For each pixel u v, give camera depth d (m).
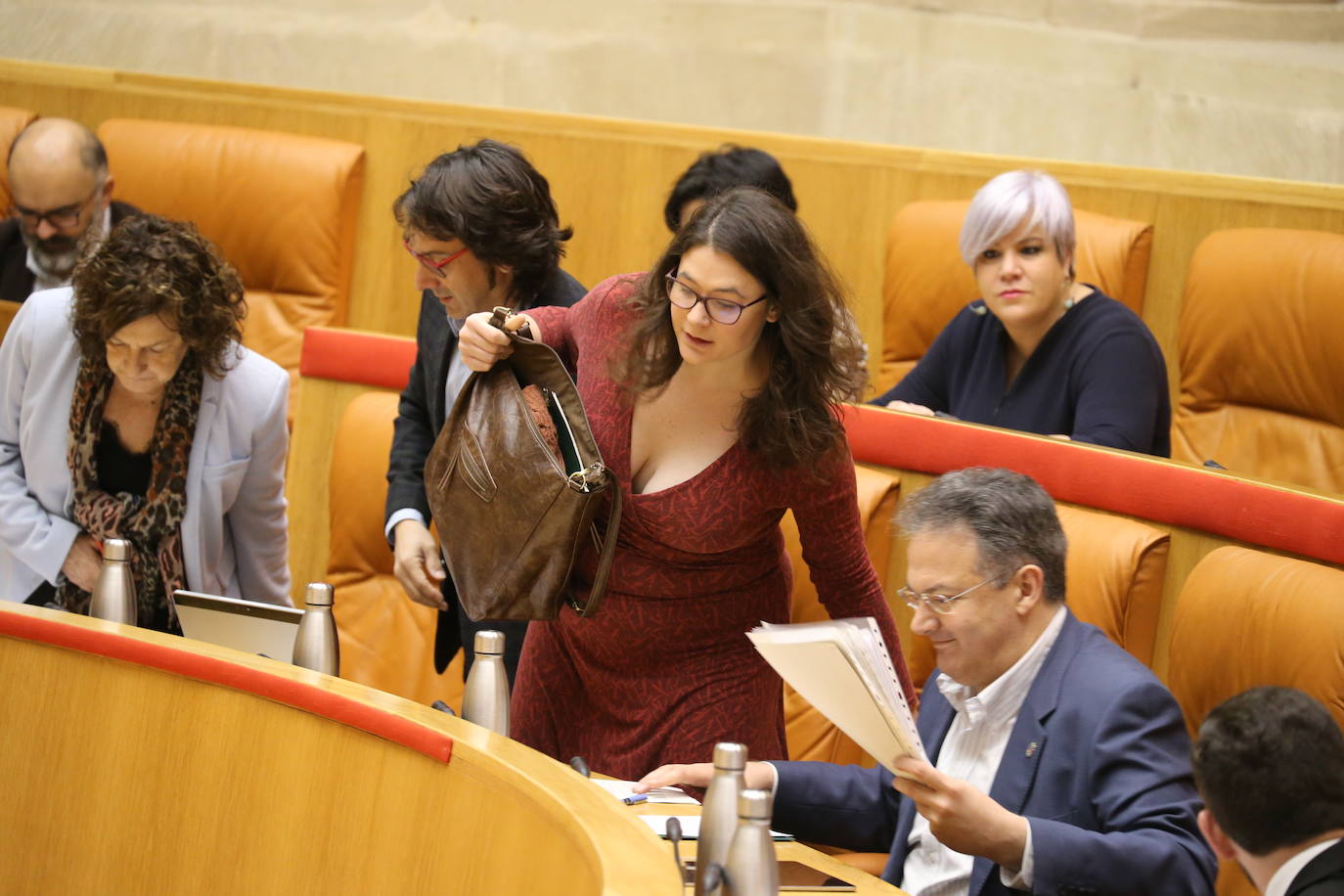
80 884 5.97
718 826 4.16
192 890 5.69
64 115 14.18
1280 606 6.41
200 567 7.04
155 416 7.08
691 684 5.79
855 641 4.45
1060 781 5.14
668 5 15.19
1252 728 4.23
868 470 8.17
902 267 11.27
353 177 12.95
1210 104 13.59
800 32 14.86
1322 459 9.88
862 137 14.74
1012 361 8.81
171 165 13.02
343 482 8.95
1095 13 13.91
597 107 15.46
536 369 5.85
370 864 5.20
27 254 11.52
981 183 11.60
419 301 13.10
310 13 16.12
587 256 12.77
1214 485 7.08
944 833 4.78
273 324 12.84
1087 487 7.54
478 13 15.72
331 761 5.38
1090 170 11.26
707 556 5.65
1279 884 4.20
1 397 7.18
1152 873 4.74
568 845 4.37
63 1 16.53
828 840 5.73
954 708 5.70
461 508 5.84
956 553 5.29
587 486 5.50
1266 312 10.08
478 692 5.39
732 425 5.51
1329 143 13.18
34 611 6.21
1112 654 5.30
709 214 5.16
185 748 5.77
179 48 16.44
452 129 12.99
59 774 6.05
